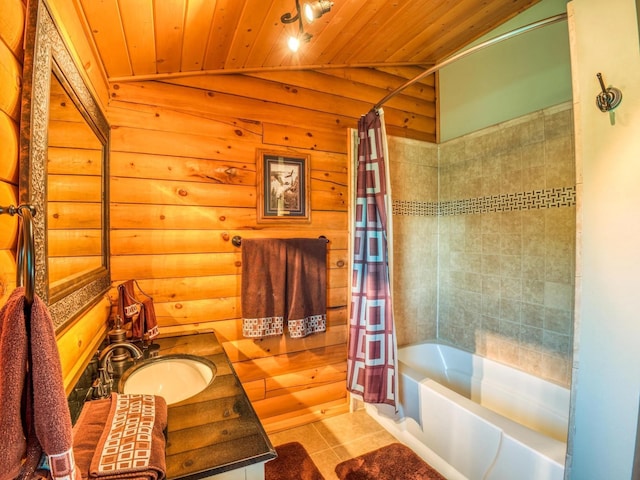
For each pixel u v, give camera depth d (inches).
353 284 81.7
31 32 28.6
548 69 77.6
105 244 60.4
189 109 73.7
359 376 80.2
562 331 75.6
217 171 76.4
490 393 88.1
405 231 102.0
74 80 41.7
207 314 76.1
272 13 54.6
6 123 26.1
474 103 95.4
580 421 47.1
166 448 32.8
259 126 81.0
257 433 35.7
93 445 29.7
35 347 20.0
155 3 45.1
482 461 60.4
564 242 74.9
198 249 74.8
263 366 82.9
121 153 67.6
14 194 27.4
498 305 89.3
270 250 78.4
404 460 72.7
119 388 46.1
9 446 18.8
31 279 20.4
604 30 44.2
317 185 88.2
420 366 99.3
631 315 42.0
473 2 75.5
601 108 44.4
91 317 53.8
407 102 103.0
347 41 77.7
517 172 84.0
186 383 55.7
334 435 82.4
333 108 90.3
